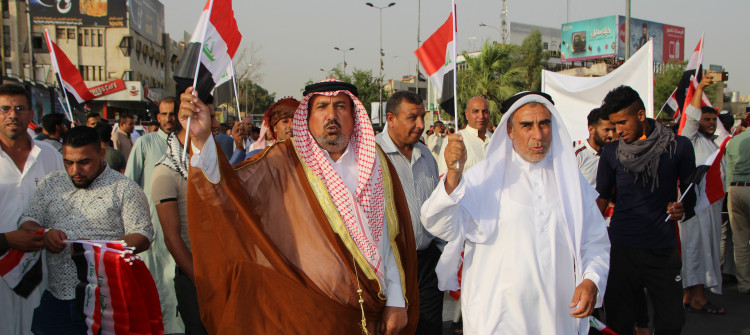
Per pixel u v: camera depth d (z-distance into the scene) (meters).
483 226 2.85
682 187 3.84
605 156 4.01
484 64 29.45
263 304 2.53
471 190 2.87
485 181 2.89
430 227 2.79
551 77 7.03
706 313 5.71
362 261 2.65
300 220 2.68
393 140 4.00
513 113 2.90
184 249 3.32
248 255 2.52
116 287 3.09
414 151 4.07
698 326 5.33
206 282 2.51
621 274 3.91
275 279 2.51
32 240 3.16
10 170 3.81
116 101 45.84
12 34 40.72
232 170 2.55
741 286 6.45
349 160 2.90
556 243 2.85
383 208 2.88
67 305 3.30
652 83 6.26
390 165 3.03
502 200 2.89
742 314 5.68
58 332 3.29
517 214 2.85
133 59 49.03
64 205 3.35
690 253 5.66
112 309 3.15
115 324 3.17
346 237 2.66
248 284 2.51
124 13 47.38
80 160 3.26
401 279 2.89
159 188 3.34
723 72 5.50
